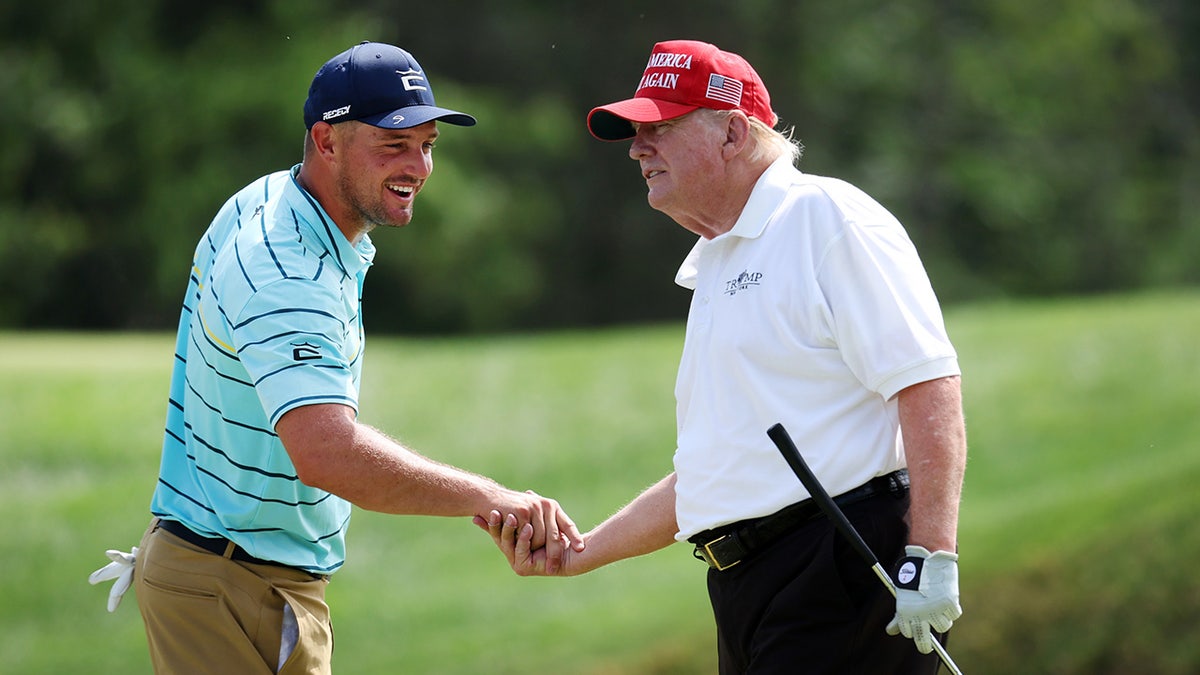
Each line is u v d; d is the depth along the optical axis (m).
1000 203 94.06
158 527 13.04
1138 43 106.00
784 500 11.97
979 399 42.22
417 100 12.50
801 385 12.02
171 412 13.20
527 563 13.81
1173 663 27.97
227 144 76.94
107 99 79.56
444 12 83.75
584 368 45.16
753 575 12.23
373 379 43.66
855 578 11.86
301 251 12.28
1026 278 97.94
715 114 12.62
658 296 90.00
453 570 32.69
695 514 12.57
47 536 31.98
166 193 76.19
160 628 12.81
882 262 11.77
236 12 82.19
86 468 35.12
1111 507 32.06
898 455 12.06
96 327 83.12
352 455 11.95
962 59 96.50
